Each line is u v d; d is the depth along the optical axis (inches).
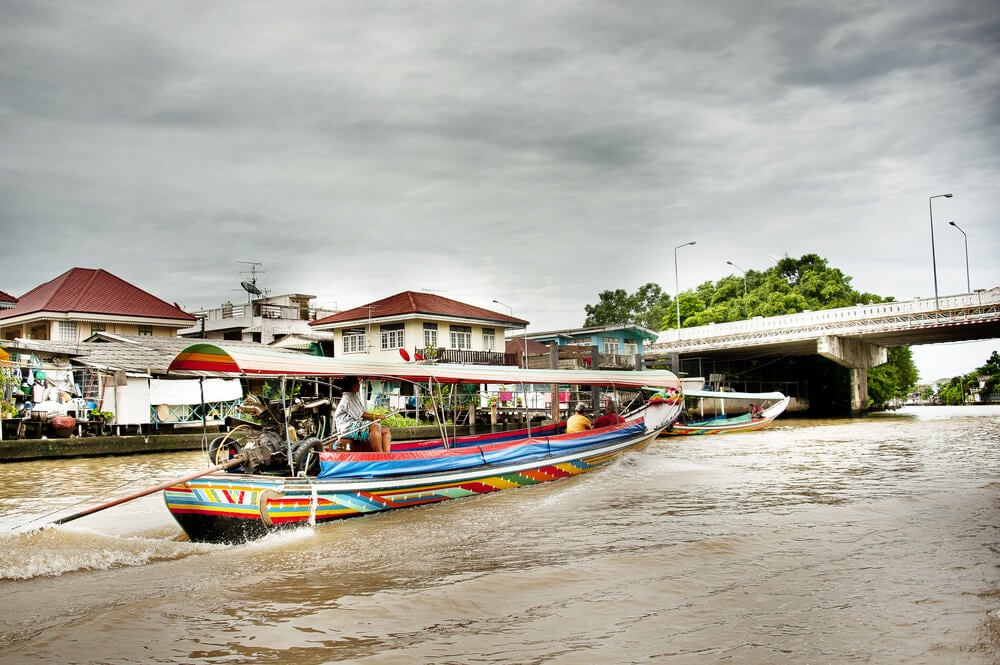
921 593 269.3
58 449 823.1
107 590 282.5
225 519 352.8
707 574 296.5
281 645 225.8
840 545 341.7
